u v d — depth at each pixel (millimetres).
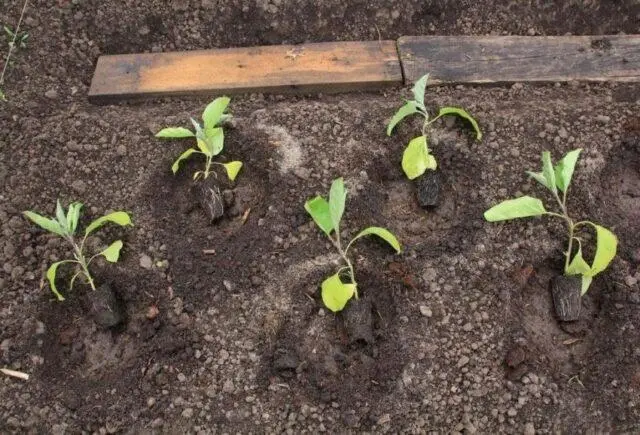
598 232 1382
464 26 1739
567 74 1643
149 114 1616
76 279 1463
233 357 1396
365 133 1559
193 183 1544
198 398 1373
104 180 1543
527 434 1342
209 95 1649
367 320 1392
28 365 1406
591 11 1734
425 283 1432
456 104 1591
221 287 1440
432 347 1389
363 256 1457
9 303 1448
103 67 1681
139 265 1464
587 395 1364
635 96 1613
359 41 1699
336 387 1370
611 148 1533
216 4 1727
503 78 1638
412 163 1481
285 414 1358
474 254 1449
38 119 1609
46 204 1528
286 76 1646
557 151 1529
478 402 1361
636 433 1343
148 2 1729
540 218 1474
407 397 1361
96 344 1432
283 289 1436
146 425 1359
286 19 1723
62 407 1373
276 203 1498
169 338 1406
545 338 1418
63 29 1711
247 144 1555
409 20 1734
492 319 1406
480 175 1516
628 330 1396
